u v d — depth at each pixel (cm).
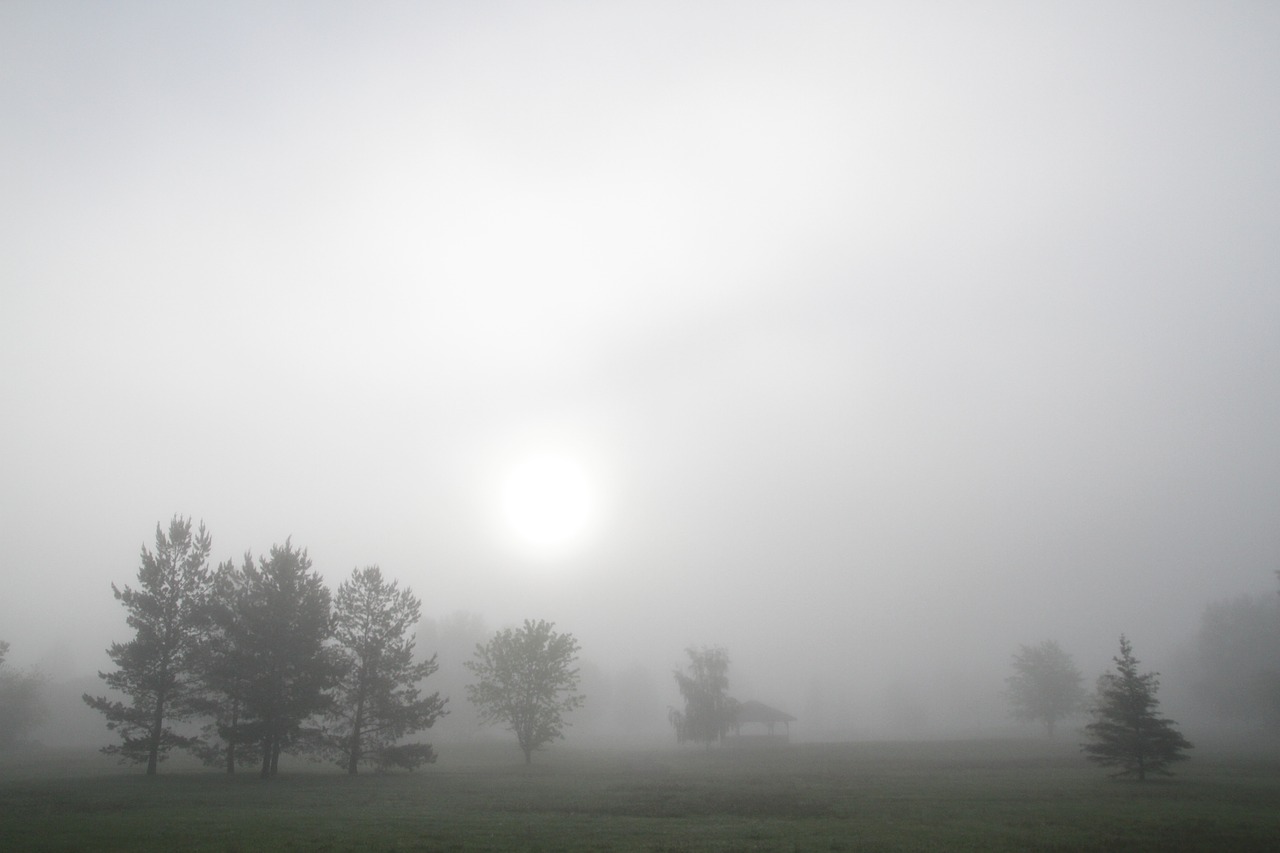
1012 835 2544
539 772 5584
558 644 6588
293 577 5144
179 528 5122
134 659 4834
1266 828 2694
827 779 4856
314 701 4944
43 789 3878
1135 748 4628
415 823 2770
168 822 2739
